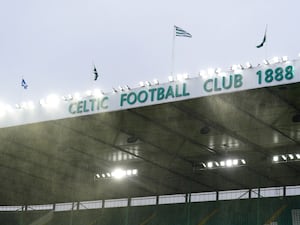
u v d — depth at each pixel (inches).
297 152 1291.8
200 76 994.1
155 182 1568.7
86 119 1163.9
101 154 1413.6
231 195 1582.2
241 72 954.1
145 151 1366.9
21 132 1268.5
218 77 975.6
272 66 927.7
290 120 1107.9
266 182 1499.8
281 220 1472.7
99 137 1290.6
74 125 1211.9
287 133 1185.4
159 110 1098.7
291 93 975.0
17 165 1534.2
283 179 1467.8
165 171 1482.5
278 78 916.6
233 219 1536.7
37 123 1166.3
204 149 1318.9
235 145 1279.5
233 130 1187.3
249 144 1263.5
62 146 1369.3
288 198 1505.9
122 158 1433.3
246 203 1550.2
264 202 1531.7
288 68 911.0
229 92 957.2
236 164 1355.8
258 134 1200.8
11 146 1384.1
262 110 1067.3
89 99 1106.1
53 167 1533.0
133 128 1221.7
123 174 1503.4
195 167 1421.0
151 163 1432.1
